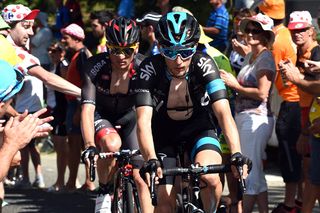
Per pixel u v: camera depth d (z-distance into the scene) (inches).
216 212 286.5
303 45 382.0
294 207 395.9
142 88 286.0
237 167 257.6
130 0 630.5
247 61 381.4
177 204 279.7
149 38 437.4
